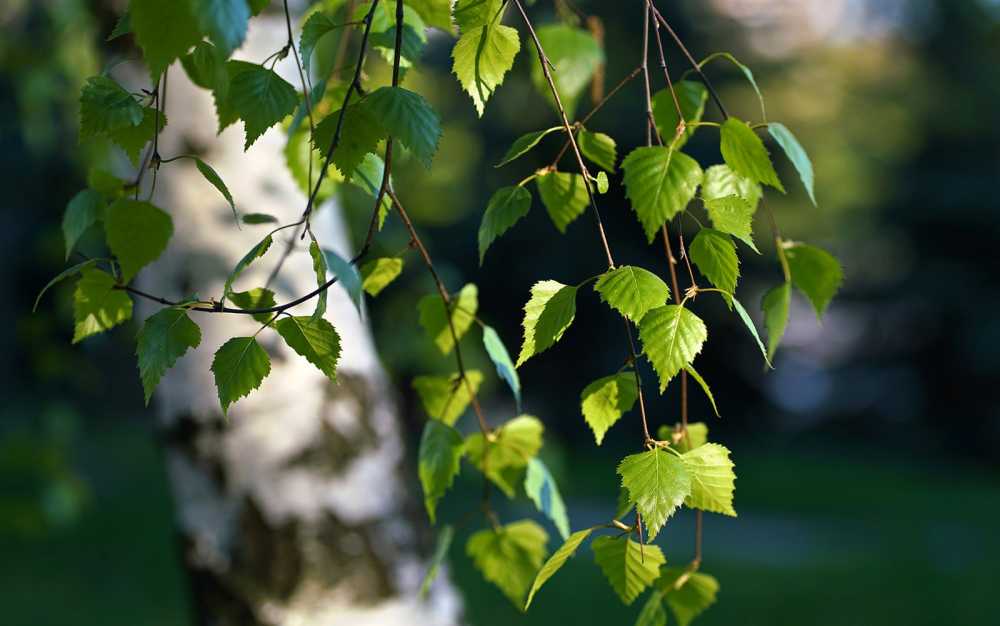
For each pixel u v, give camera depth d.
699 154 11.41
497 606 7.49
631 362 1.15
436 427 1.50
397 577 2.00
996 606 8.05
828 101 15.17
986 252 16.06
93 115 1.02
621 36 12.69
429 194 4.67
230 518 1.93
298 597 1.93
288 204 1.87
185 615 7.34
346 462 1.95
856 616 7.69
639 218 1.04
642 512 1.05
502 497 9.48
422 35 1.30
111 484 11.55
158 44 0.81
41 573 8.18
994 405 15.90
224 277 1.84
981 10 16.67
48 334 4.06
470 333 3.86
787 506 12.32
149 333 1.05
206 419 1.90
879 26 17.59
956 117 16.22
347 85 1.50
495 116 12.57
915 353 17.05
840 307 17.08
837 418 17.47
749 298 14.84
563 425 15.57
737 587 8.44
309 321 1.06
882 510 12.24
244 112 1.03
